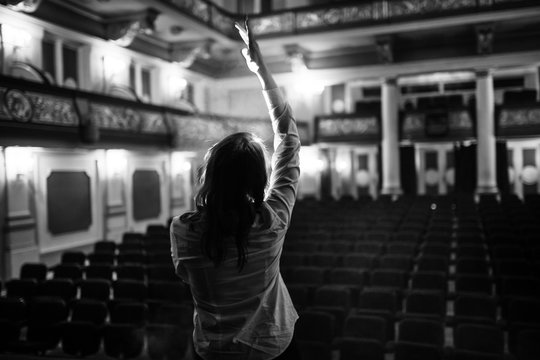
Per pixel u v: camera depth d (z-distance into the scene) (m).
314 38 19.53
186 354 6.25
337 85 25.11
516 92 22.00
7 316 6.79
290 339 1.45
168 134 15.87
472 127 21.45
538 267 8.54
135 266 9.27
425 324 5.53
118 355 6.08
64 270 9.54
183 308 6.88
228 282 1.38
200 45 18.78
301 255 10.00
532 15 16.89
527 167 22.27
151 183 17.28
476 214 15.70
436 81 22.80
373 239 12.17
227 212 1.35
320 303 7.09
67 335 6.14
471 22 17.62
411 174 23.31
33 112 10.81
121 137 13.73
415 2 18.03
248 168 1.38
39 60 13.05
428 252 10.15
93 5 14.29
